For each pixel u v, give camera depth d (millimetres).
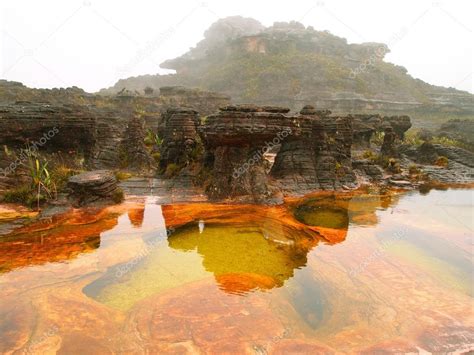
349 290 9047
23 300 7910
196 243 12297
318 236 13336
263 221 15070
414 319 7691
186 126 23438
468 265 10906
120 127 35750
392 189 25016
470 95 92875
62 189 17219
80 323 7105
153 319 7316
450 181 28781
